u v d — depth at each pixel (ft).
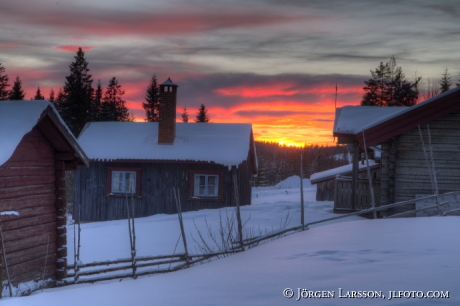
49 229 32.73
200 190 77.61
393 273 13.78
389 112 57.52
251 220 53.52
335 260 17.15
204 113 263.49
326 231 28.35
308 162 379.76
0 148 26.32
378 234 23.40
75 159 34.65
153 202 77.87
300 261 18.04
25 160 30.68
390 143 46.73
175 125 82.12
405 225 25.88
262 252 23.43
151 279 19.02
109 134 83.46
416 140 46.26
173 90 79.77
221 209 68.23
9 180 29.09
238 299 12.67
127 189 78.38
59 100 213.25
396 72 206.08
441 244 18.58
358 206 57.00
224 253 29.71
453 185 45.47
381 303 10.73
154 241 43.19
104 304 14.03
